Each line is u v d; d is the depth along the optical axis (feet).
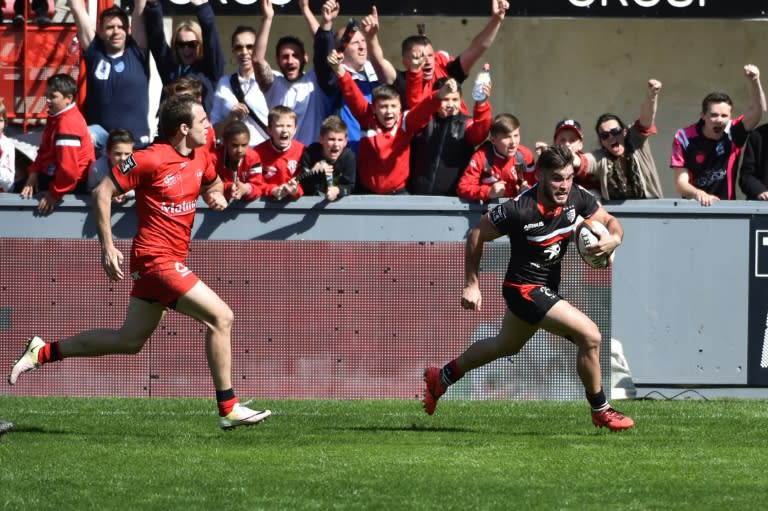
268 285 105.50
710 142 111.65
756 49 164.76
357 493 58.75
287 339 105.70
